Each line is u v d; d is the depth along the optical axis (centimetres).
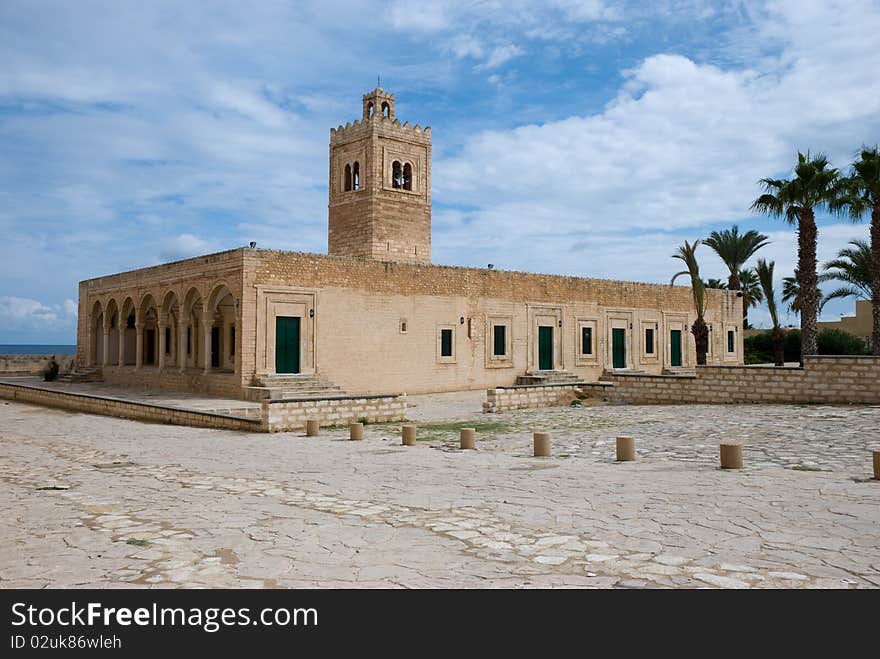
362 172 3916
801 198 3219
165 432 2045
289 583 632
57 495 1063
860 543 714
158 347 3844
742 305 5269
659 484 1041
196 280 3244
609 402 2698
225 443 1742
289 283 3030
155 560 703
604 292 4297
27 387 3369
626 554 696
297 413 1986
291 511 923
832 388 2133
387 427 2031
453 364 3578
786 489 970
